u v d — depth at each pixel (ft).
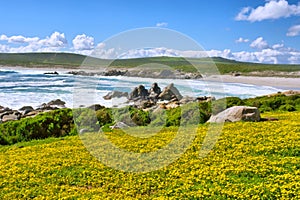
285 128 70.90
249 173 45.70
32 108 149.07
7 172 49.73
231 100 105.40
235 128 72.28
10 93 198.39
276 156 52.75
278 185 40.96
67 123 80.23
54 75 312.71
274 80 305.73
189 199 38.63
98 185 44.52
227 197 38.60
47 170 49.90
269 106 112.27
